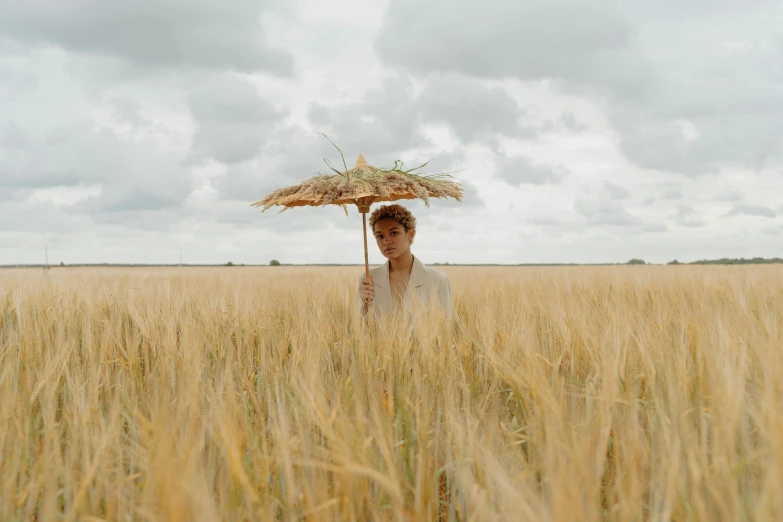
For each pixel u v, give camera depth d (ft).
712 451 4.24
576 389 6.68
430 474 4.86
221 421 4.38
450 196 11.07
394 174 10.47
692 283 20.76
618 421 5.25
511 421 6.32
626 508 3.82
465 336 8.39
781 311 10.17
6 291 13.71
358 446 4.48
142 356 9.57
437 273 11.80
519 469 4.72
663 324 7.93
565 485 3.56
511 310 10.91
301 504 4.54
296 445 4.76
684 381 5.68
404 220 11.45
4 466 4.93
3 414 5.45
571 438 4.39
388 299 12.05
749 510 3.86
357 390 5.82
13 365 7.41
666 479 4.19
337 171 10.89
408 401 5.49
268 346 9.32
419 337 7.73
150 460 4.43
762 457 4.39
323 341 8.32
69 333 9.66
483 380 7.20
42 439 6.02
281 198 10.80
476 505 3.95
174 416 5.16
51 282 16.14
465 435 5.13
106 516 4.30
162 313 11.10
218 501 4.82
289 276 35.91
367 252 11.95
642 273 30.09
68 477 4.71
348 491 4.06
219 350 9.24
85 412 5.55
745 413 4.67
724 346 5.40
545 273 30.81
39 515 4.86
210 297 13.05
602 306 12.23
